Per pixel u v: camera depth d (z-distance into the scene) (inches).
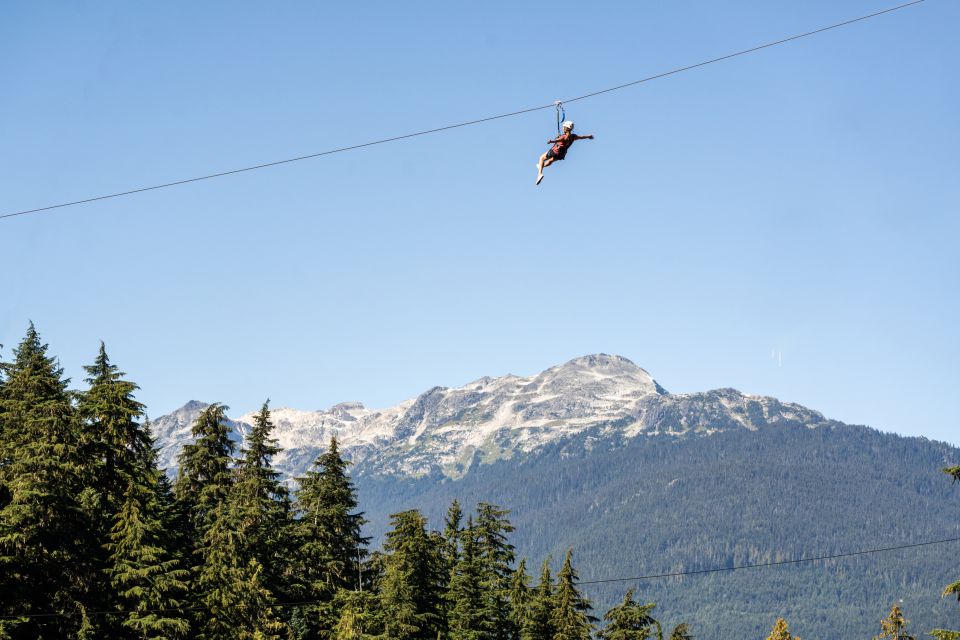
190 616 3440.0
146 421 3718.0
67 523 3127.5
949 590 3019.2
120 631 3257.9
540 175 2044.8
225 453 4220.0
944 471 2979.8
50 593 3120.1
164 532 3501.5
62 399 3585.1
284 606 4082.2
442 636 4552.2
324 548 4281.5
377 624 4247.0
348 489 4510.3
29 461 3100.4
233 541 3703.3
